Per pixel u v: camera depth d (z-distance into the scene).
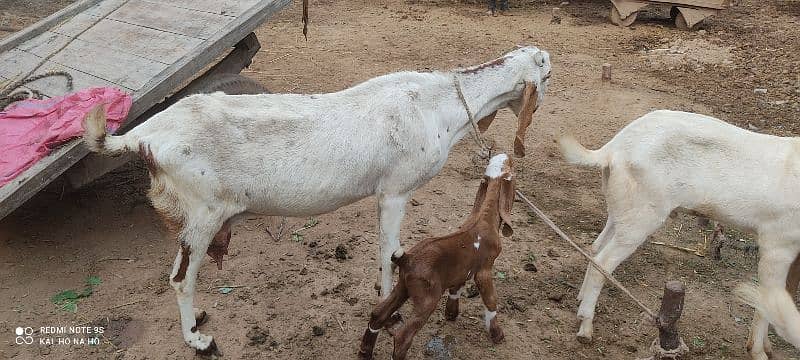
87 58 5.81
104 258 5.26
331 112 4.12
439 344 4.46
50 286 4.91
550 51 10.89
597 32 12.05
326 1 13.75
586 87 9.37
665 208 4.55
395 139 4.17
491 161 4.49
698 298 5.25
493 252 4.27
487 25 12.38
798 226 4.33
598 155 4.62
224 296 4.90
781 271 4.48
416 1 14.07
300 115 4.04
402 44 11.02
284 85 8.98
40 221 5.70
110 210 5.91
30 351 4.29
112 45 5.88
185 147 3.79
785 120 8.44
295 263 5.32
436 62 10.13
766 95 9.24
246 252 5.43
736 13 13.41
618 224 4.60
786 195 4.32
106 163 5.33
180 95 6.20
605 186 4.76
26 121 5.02
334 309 4.83
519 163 7.24
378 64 9.98
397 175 4.28
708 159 4.44
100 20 6.29
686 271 5.61
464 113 4.58
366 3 13.77
